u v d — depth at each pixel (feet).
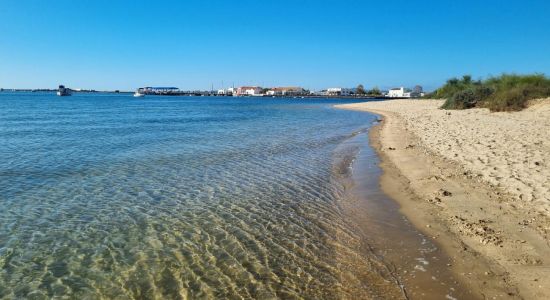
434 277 23.35
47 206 37.60
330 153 67.00
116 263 26.18
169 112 202.49
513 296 20.75
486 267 23.90
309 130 107.14
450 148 60.49
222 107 274.57
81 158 61.93
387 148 68.54
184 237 30.30
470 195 36.96
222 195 41.27
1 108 220.64
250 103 378.94
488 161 48.44
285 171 52.70
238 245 28.78
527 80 138.92
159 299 22.02
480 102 146.30
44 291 22.89
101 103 327.06
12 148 71.41
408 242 28.55
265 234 30.78
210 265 25.79
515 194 35.47
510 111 112.06
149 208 37.09
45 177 48.96
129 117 158.92
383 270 24.56
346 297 21.68
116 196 40.96
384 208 36.47
